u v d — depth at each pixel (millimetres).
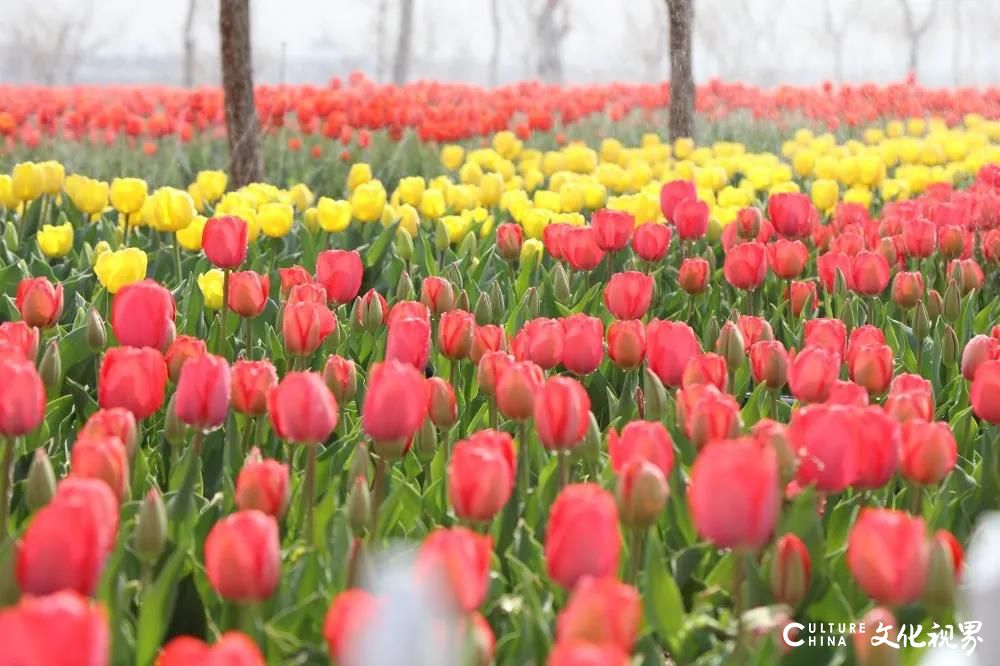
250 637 1998
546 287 4805
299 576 2270
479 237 6637
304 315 3281
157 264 5723
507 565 2484
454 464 2123
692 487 1934
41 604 1340
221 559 1896
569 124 16656
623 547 2367
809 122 17797
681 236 5320
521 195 6676
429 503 2754
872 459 2305
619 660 1317
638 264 5523
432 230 7008
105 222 6359
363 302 3889
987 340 3275
